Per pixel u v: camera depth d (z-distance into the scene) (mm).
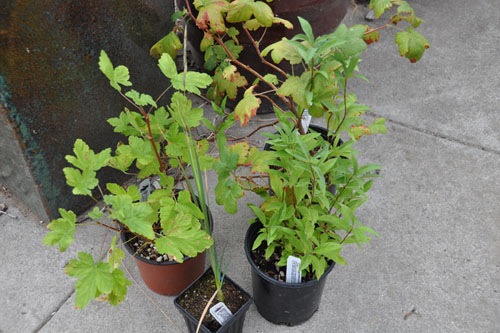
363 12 3324
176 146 1441
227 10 1639
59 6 1567
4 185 2146
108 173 2109
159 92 2262
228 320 1438
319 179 1229
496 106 2650
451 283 1858
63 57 1665
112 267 1220
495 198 2176
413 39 1624
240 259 1947
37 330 1720
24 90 1583
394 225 2062
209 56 2000
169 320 1749
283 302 1583
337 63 1393
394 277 1876
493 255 1953
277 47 1315
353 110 1458
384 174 2279
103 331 1719
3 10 1405
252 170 1460
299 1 2006
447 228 2053
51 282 1867
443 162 2340
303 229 1388
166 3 2080
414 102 2674
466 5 3408
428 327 1725
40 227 2055
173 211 1366
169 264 1584
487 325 1729
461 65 2920
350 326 1729
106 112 1975
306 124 1908
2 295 1820
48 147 1784
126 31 1890
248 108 1448
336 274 1883
